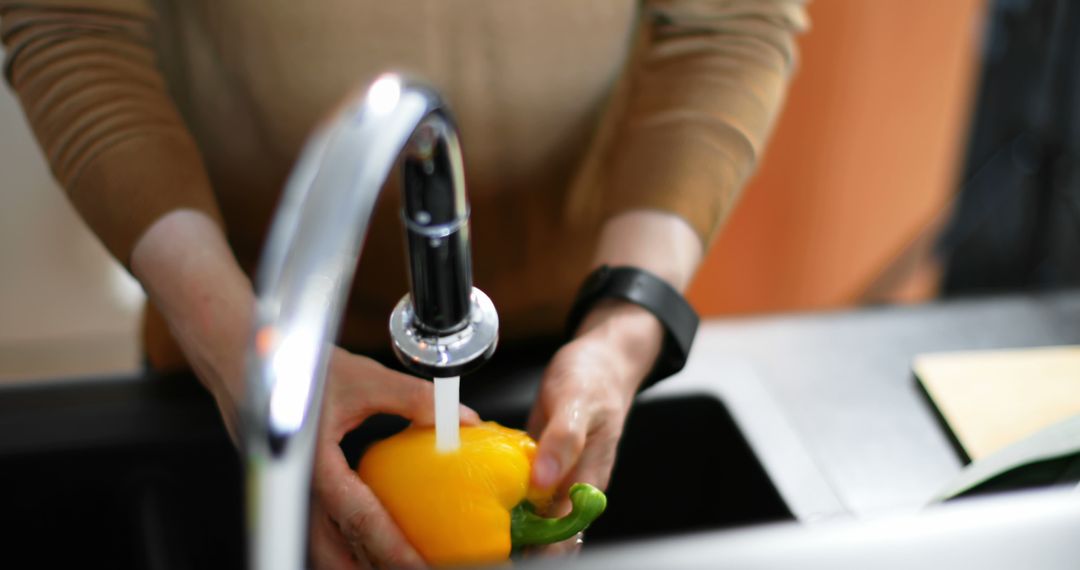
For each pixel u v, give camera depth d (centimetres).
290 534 25
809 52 161
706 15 81
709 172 76
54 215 197
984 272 207
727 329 82
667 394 74
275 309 26
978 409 72
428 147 33
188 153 74
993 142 193
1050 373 75
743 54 81
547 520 53
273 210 92
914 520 28
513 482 53
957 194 196
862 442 72
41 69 73
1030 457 51
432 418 57
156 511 74
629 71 93
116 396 75
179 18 81
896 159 185
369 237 90
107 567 76
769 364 78
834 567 27
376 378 59
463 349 39
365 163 28
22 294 201
